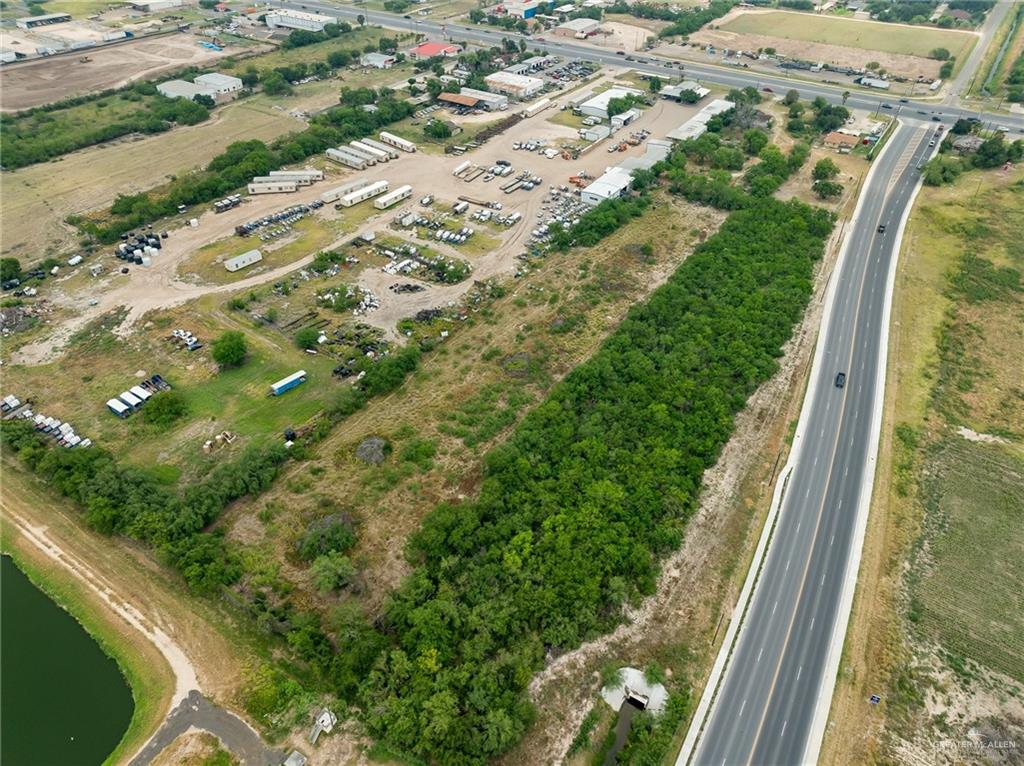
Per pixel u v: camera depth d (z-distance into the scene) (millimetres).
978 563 90812
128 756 71812
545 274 151625
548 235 166625
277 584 87062
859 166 198625
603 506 93938
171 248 160875
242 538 93688
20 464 106688
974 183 185625
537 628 81438
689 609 85500
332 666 77688
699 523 95688
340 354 128000
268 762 71062
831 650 81750
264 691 76375
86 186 186875
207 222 172125
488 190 188125
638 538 91000
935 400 117125
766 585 88812
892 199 180875
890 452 107625
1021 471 103438
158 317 137750
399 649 78875
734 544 93438
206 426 112938
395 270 152500
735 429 111062
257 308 140375
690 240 164625
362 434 110875
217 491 97000
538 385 120562
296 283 148250
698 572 89688
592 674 78812
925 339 130875
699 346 124125
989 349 127875
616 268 153375
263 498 99812
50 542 94875
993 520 96375
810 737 73812
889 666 79875
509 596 82812
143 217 170250
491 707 73188
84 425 112562
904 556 92062
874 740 73375
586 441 103688
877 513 98188
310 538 90625
